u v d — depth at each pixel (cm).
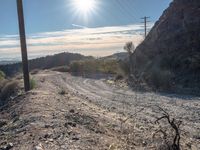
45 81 5175
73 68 8869
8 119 1619
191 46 4853
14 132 1164
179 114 2062
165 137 1026
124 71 5666
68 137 1021
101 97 3219
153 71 4125
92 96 3316
